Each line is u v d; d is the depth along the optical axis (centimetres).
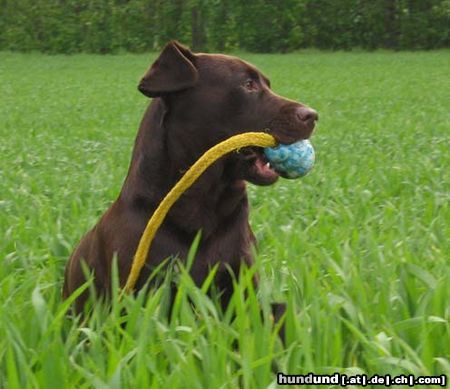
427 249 801
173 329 555
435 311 604
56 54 7069
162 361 541
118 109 3122
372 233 851
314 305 571
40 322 566
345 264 704
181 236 654
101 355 536
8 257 831
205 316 562
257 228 976
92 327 592
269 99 690
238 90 685
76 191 1259
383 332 562
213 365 513
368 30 6956
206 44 7044
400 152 1691
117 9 7056
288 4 6938
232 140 645
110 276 671
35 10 7094
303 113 680
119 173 1431
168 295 625
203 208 654
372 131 2195
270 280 687
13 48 7150
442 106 2988
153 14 7056
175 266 650
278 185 1299
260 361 502
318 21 6994
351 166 1495
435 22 6888
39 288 629
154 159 672
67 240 908
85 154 1820
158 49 7088
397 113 2742
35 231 962
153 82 670
